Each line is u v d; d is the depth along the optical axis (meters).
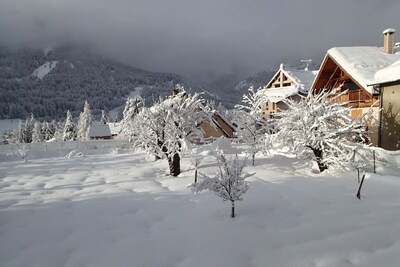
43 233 6.40
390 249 5.52
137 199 9.08
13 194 10.46
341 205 8.02
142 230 6.51
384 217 7.07
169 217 7.27
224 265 5.02
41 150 32.53
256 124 18.62
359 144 12.95
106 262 5.14
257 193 9.08
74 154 29.16
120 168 17.42
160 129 15.23
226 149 22.61
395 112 15.06
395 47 22.98
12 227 6.80
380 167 11.80
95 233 6.36
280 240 5.92
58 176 15.17
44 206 8.59
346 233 6.19
